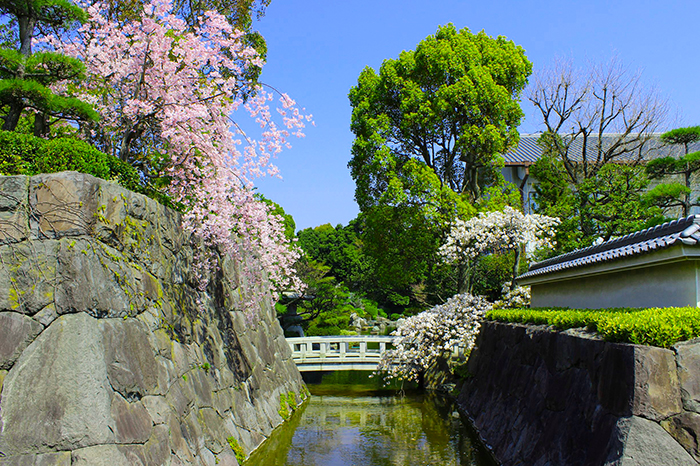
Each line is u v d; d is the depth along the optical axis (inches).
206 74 290.4
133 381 181.5
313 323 905.5
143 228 219.3
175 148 280.2
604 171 585.6
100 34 267.7
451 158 652.1
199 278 282.0
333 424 418.0
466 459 315.9
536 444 239.0
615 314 205.8
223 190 271.4
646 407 160.9
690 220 200.7
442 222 582.9
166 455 187.5
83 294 167.3
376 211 642.2
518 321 346.9
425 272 831.7
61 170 192.7
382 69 654.5
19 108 222.5
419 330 512.1
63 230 170.9
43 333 161.2
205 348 280.8
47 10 243.8
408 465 307.0
